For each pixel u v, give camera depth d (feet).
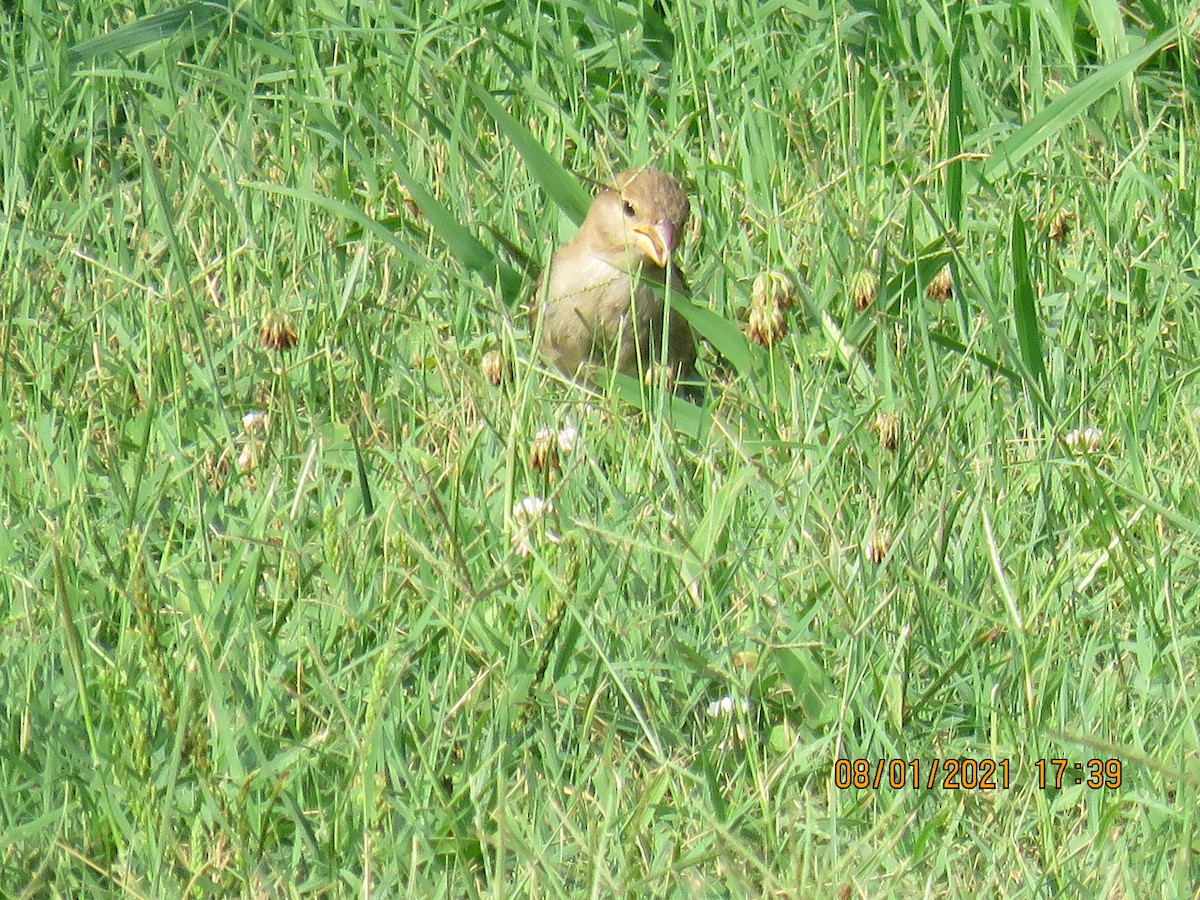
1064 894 19.33
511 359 30.91
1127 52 41.16
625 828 19.60
